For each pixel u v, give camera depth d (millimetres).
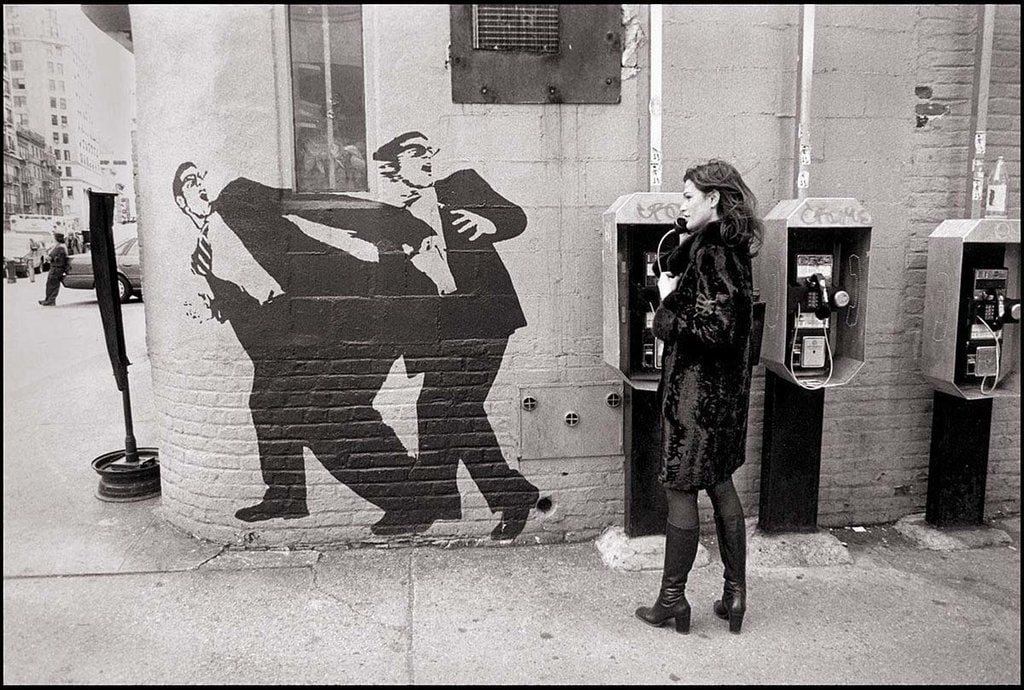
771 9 3566
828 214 3242
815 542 3689
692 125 3588
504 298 3580
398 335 3555
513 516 3734
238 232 3428
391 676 2656
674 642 2887
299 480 3619
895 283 3832
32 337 9531
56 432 5520
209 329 3500
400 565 3518
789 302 3443
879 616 3100
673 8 3510
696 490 2848
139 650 2805
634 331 3434
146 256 3650
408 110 3428
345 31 3387
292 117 3422
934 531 3861
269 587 3293
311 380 3555
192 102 3355
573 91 3486
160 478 4102
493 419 3656
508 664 2732
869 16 3617
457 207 3504
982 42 3604
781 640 2912
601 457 3742
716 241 2703
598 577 3414
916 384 3938
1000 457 4125
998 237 3461
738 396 2840
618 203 3324
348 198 3449
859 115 3672
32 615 3037
